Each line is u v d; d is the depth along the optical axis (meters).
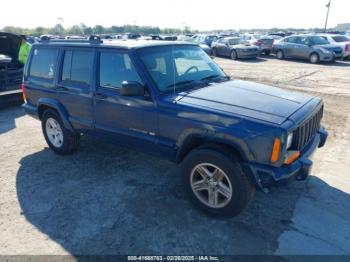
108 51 4.09
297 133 3.12
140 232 3.27
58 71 4.79
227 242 3.10
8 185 4.31
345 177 4.30
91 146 5.59
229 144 3.13
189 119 3.34
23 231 3.35
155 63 3.90
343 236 3.15
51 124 5.25
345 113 7.47
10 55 9.94
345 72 14.38
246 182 3.16
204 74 4.30
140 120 3.83
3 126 6.98
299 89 10.36
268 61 20.02
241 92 3.76
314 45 18.67
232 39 22.34
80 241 3.17
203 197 3.53
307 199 3.79
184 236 3.20
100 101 4.21
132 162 4.92
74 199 3.92
